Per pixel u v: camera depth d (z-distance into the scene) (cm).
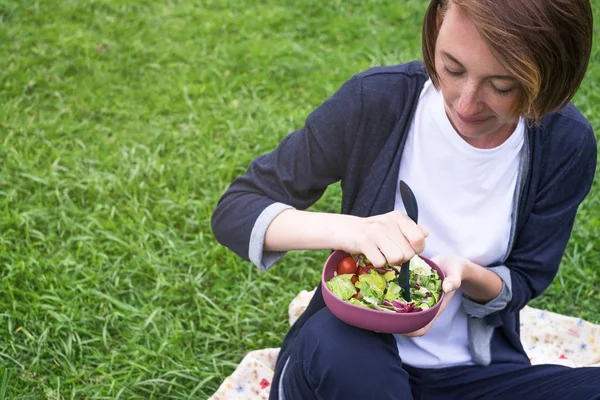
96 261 320
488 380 200
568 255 336
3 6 488
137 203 352
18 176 362
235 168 380
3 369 266
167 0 517
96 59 457
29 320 287
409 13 519
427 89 191
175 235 338
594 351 287
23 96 421
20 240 327
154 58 464
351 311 171
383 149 192
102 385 267
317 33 499
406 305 171
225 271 321
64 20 489
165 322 297
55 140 389
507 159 191
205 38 485
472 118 167
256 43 479
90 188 358
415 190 194
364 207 194
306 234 181
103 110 417
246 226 190
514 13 150
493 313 202
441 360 202
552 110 169
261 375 253
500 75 156
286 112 427
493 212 196
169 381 270
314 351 178
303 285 321
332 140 193
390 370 177
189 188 368
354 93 192
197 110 423
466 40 155
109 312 299
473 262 199
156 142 399
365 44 487
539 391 194
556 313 312
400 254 168
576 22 155
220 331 295
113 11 502
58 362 275
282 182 197
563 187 197
